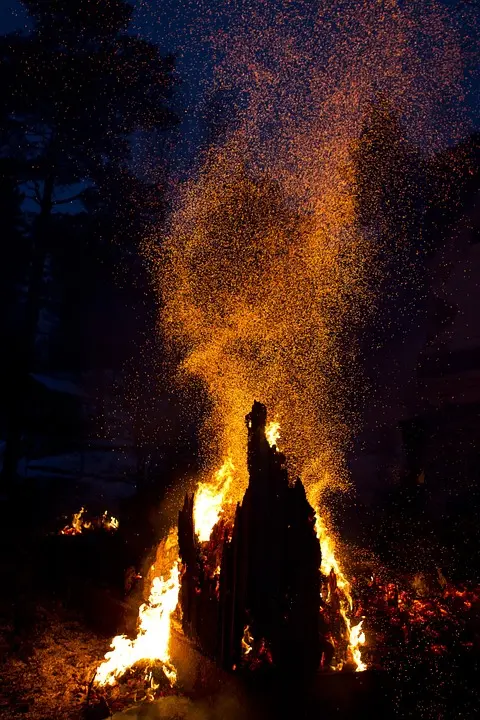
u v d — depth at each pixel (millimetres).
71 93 12438
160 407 10898
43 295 14195
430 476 6570
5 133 12773
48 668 3779
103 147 13133
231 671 2834
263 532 2922
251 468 3043
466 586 4062
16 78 12195
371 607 3729
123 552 4879
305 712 2676
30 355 12617
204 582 3287
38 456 12250
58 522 6992
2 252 13523
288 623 2795
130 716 2807
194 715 2770
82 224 13195
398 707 2750
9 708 3254
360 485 7395
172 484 5855
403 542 5305
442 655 3096
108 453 11992
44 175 13008
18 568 5270
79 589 4758
